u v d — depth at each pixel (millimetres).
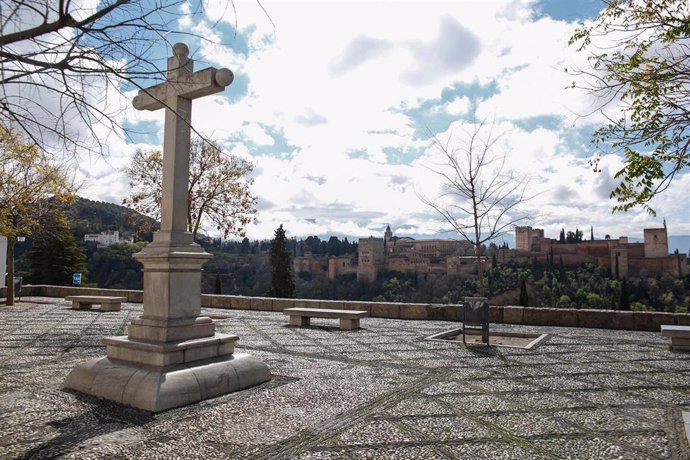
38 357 6797
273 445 3387
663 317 10281
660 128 4816
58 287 20266
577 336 9531
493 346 8188
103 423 3848
